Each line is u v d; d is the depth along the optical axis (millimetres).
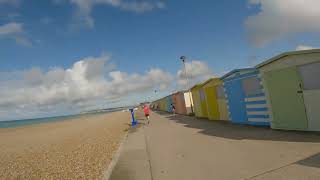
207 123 19125
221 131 13859
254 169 6691
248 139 10469
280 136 10102
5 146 22766
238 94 15602
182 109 34125
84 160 11820
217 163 7758
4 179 10453
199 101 24516
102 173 8938
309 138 9070
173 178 7023
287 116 11094
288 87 10938
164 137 14914
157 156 10062
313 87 9898
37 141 24422
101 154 12664
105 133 23391
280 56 10898
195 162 8266
